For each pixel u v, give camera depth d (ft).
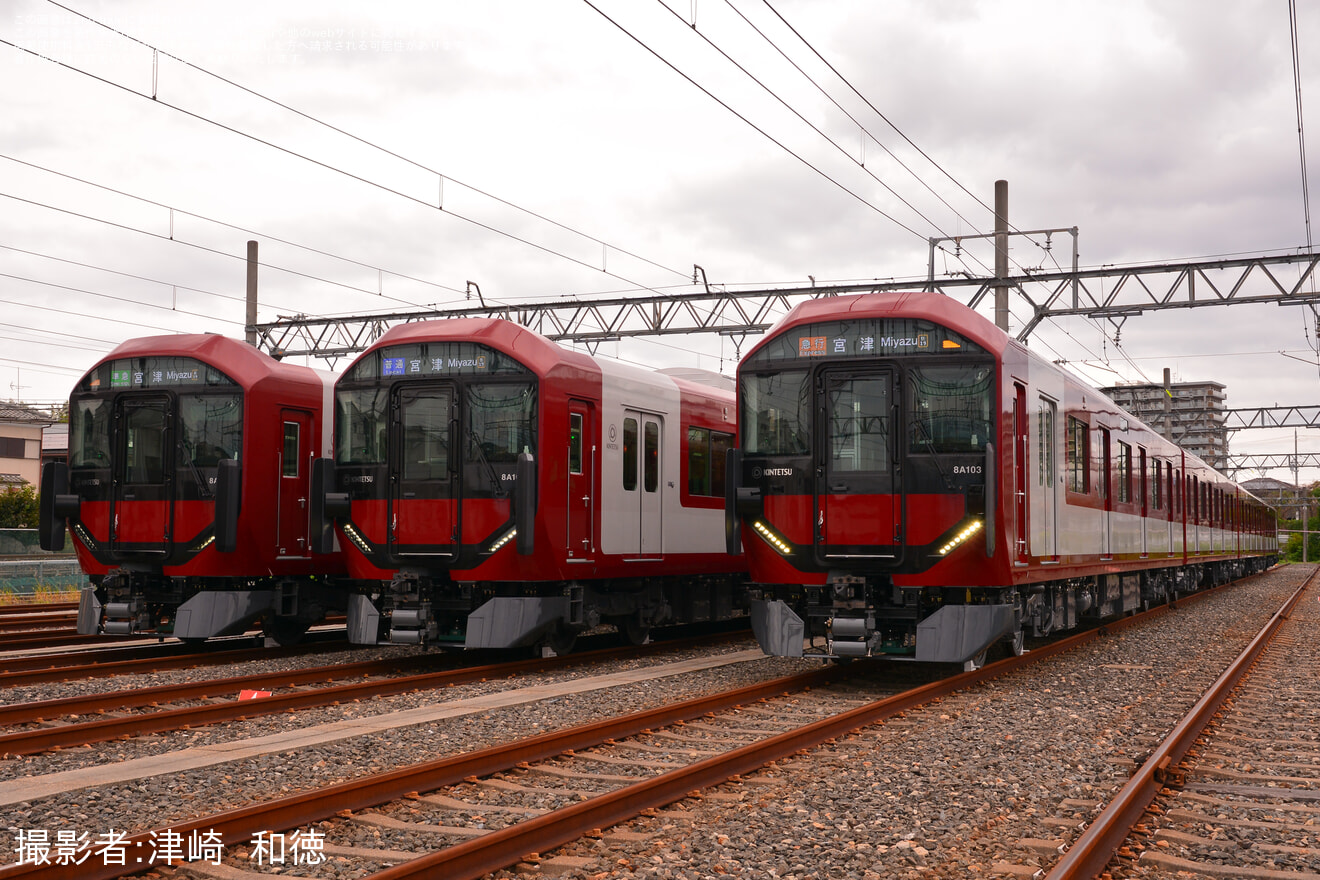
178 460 47.62
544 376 42.75
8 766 25.02
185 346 48.34
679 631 65.67
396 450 43.98
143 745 27.48
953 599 38.86
